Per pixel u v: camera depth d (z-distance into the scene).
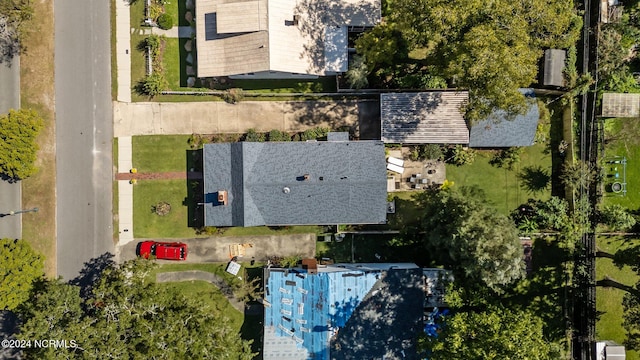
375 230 46.03
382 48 42.50
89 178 45.78
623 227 45.09
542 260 46.34
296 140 45.66
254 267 46.12
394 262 46.09
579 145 46.38
